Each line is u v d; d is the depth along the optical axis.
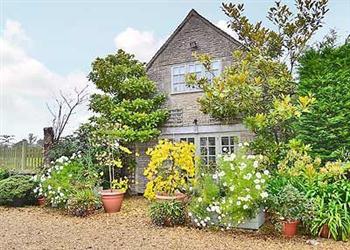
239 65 10.66
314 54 9.25
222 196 7.35
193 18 13.06
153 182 8.70
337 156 8.32
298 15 10.94
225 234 6.91
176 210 7.71
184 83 13.06
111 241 6.55
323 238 6.34
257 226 6.97
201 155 12.48
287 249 5.85
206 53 12.66
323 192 6.90
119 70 12.80
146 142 13.36
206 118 12.54
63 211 9.70
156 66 13.73
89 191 9.52
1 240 6.64
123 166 13.24
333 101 8.63
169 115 13.17
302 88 9.16
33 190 10.72
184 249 5.98
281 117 8.98
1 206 10.63
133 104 12.59
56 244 6.35
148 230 7.40
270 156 9.37
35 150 13.95
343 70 8.69
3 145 14.83
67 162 10.39
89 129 12.80
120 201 9.72
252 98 9.84
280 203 6.69
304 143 8.90
